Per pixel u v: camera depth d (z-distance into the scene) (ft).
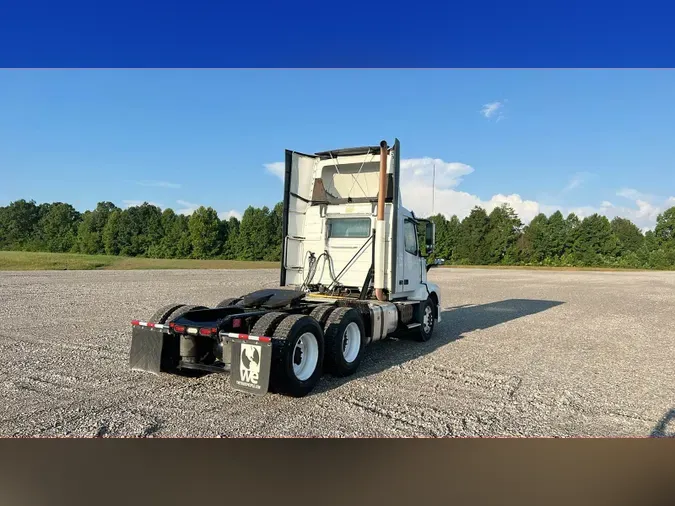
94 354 23.21
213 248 263.29
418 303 29.04
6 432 13.93
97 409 15.89
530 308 49.55
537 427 15.23
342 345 20.30
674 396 18.67
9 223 312.29
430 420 15.61
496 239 241.96
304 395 17.88
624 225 275.39
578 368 23.07
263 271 111.86
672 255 222.69
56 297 46.34
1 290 51.55
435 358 24.93
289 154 26.89
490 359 24.82
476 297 61.72
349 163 27.12
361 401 17.40
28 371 19.97
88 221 288.10
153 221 272.92
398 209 26.71
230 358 17.49
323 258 27.27
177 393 17.84
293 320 17.57
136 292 53.06
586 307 50.78
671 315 44.52
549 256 242.17
